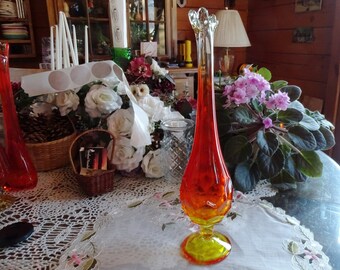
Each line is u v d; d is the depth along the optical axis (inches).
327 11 61.4
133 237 18.8
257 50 88.7
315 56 65.9
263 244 17.9
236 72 86.4
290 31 73.2
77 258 17.1
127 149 25.3
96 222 20.4
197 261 16.7
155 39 75.7
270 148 22.6
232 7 89.5
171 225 20.0
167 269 16.3
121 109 26.6
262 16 84.3
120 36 32.3
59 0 65.9
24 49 73.5
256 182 24.2
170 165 26.4
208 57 15.5
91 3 69.1
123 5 31.7
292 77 74.1
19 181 24.5
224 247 17.6
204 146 17.1
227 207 17.6
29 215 21.4
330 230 19.5
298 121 24.4
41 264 16.8
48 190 24.8
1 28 69.9
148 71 31.7
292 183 24.9
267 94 25.4
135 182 26.2
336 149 61.6
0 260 17.1
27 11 70.2
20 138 24.2
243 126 24.8
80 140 26.5
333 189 24.5
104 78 26.8
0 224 20.3
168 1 73.8
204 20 15.0
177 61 77.4
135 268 16.4
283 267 16.2
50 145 26.9
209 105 16.5
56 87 26.2
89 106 26.3
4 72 22.3
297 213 21.4
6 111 23.2
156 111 27.6
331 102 61.1
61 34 29.6
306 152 24.7
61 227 20.0
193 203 17.2
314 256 16.9
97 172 24.0
